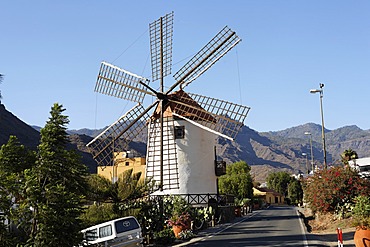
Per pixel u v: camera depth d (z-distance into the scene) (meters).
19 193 14.64
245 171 98.44
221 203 46.19
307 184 37.72
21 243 14.49
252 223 40.25
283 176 137.50
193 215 35.38
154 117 42.59
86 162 72.62
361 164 41.44
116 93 43.22
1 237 14.30
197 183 41.78
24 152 15.84
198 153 42.16
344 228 28.14
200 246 23.88
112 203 27.44
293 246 22.03
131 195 27.77
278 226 35.19
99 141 43.25
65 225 14.71
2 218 14.45
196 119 41.84
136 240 20.97
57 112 15.63
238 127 40.53
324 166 35.12
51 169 15.05
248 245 23.25
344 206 31.61
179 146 41.84
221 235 30.00
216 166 43.78
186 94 42.94
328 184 32.25
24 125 91.19
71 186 15.48
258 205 84.81
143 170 48.25
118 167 49.03
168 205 34.78
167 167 41.84
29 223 14.65
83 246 15.97
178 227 30.56
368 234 17.38
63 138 15.61
